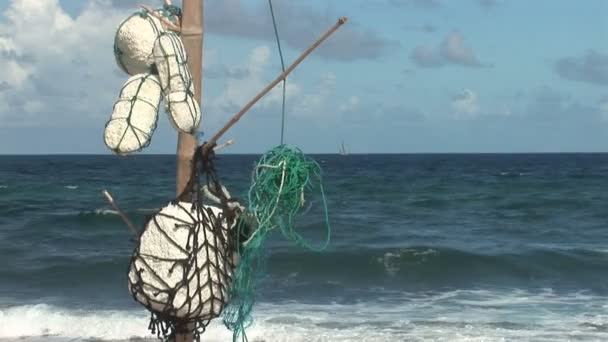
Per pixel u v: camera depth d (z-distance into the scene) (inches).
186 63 127.3
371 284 676.1
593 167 3686.0
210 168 130.3
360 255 751.7
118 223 1101.1
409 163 4736.7
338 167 3897.6
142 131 121.3
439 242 946.1
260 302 578.9
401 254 761.6
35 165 4429.1
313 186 135.0
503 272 732.0
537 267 748.6
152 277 122.5
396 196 1672.0
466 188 1924.2
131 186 2092.8
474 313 534.9
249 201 130.6
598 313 532.7
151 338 473.4
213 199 130.5
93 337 474.3
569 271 739.4
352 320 505.0
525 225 1149.7
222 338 450.6
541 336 457.1
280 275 697.6
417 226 1121.4
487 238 999.0
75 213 1211.2
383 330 473.1
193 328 129.1
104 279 684.1
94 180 2452.0
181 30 130.6
